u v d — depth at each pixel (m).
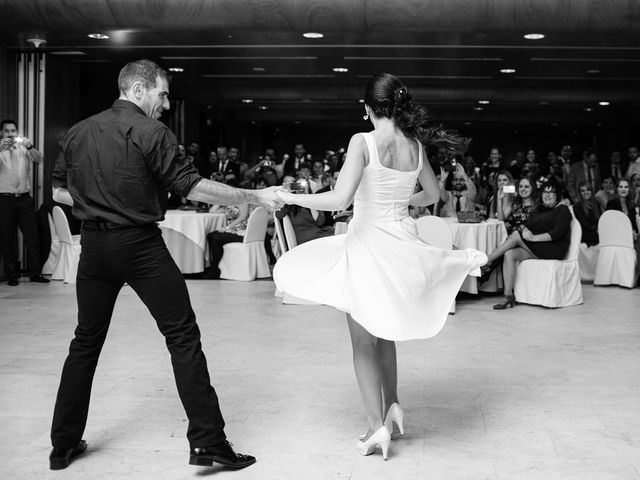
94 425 3.72
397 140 3.32
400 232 3.27
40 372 4.76
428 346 5.52
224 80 15.02
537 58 11.68
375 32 8.15
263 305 7.35
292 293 3.28
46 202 9.77
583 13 7.65
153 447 3.42
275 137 25.86
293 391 4.34
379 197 3.26
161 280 3.08
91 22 8.06
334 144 25.84
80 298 3.18
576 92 16.08
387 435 3.25
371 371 3.31
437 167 10.32
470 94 16.16
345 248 3.30
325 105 19.11
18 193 8.65
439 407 4.03
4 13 7.98
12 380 4.57
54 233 9.32
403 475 3.11
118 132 3.04
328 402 4.11
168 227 9.22
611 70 13.12
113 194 3.03
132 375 4.67
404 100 3.28
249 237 9.16
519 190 7.69
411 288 3.21
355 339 3.32
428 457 3.31
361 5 7.68
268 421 3.79
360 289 3.17
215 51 10.98
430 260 3.29
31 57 9.84
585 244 9.22
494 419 3.83
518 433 3.61
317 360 5.09
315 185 10.83
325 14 7.77
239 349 5.43
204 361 3.14
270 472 3.14
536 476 3.09
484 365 4.96
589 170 14.20
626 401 4.14
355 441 3.50
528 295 7.34
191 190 3.06
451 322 6.51
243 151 23.12
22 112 9.76
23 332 6.01
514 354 5.28
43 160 9.69
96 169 3.04
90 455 3.33
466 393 4.30
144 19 7.98
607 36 8.52
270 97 16.23
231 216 9.75
